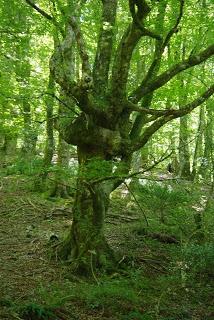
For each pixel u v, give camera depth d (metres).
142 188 14.06
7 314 6.98
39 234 12.02
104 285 8.57
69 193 16.14
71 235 9.93
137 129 10.14
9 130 12.06
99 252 9.67
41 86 11.79
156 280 9.59
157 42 10.22
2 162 16.97
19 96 10.74
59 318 7.27
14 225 12.91
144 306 8.22
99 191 9.36
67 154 15.14
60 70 8.59
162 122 8.96
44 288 8.38
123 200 16.55
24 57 12.31
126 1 12.70
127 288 8.73
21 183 16.45
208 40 12.13
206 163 16.45
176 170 22.39
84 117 9.12
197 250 10.04
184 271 9.80
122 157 9.32
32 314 7.09
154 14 11.34
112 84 8.83
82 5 10.35
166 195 13.20
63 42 9.04
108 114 8.80
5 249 10.69
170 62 12.70
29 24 12.09
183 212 12.90
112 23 9.74
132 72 15.76
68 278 9.05
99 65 9.59
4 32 11.66
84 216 9.61
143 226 12.73
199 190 15.35
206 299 8.98
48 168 9.08
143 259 10.69
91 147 9.27
